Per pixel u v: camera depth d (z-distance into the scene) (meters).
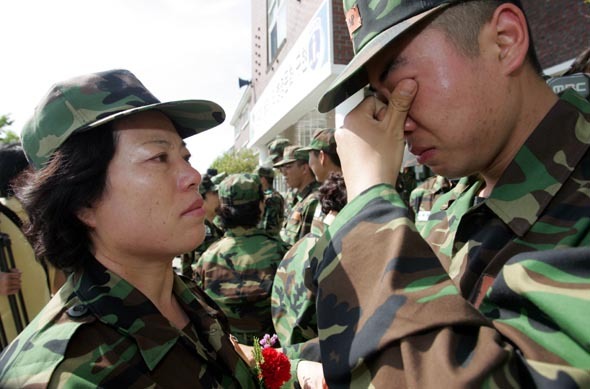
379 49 0.87
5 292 2.02
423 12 0.88
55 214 0.88
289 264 1.79
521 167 0.93
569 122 0.91
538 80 0.98
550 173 0.90
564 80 1.38
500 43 0.90
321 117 9.34
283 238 4.40
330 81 5.94
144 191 0.88
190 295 1.10
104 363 0.79
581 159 0.90
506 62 0.90
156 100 0.95
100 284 0.88
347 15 1.04
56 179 0.87
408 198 3.98
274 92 9.49
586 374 0.58
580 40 4.64
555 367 0.60
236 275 2.32
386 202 0.82
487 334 0.65
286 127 9.98
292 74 7.65
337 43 5.59
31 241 0.95
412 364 0.62
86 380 0.75
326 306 0.77
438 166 0.99
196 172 0.96
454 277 1.01
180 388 0.87
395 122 0.93
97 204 0.90
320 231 1.97
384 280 0.70
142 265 0.96
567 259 0.69
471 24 0.88
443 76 0.89
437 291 0.68
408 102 0.92
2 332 2.05
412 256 0.73
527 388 0.63
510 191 0.93
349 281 0.76
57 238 0.91
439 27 0.89
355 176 0.90
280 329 1.77
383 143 0.91
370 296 0.72
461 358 0.62
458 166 0.97
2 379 0.75
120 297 0.88
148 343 0.85
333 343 0.72
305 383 1.26
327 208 2.03
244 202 2.43
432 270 0.72
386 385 0.63
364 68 0.99
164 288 1.03
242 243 2.41
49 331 0.80
